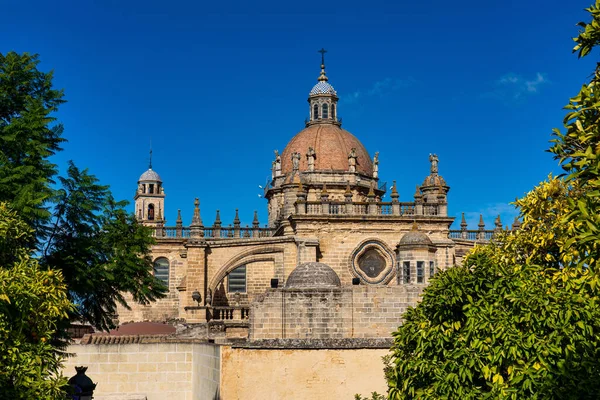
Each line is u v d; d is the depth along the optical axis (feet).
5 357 55.36
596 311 54.75
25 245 76.74
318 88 251.80
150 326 152.05
